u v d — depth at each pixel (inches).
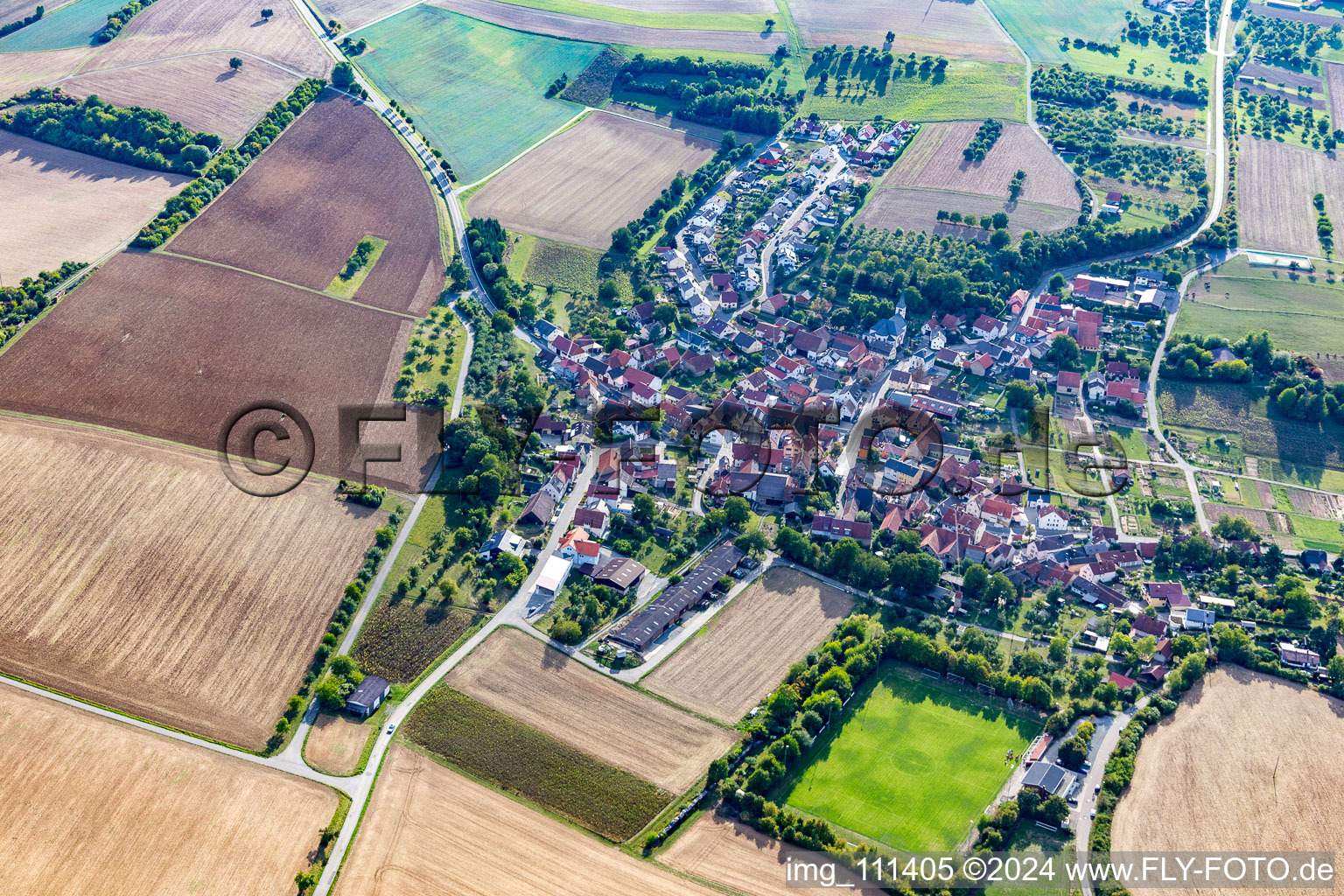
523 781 7239.2
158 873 6545.3
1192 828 6998.0
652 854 6791.3
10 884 6446.9
